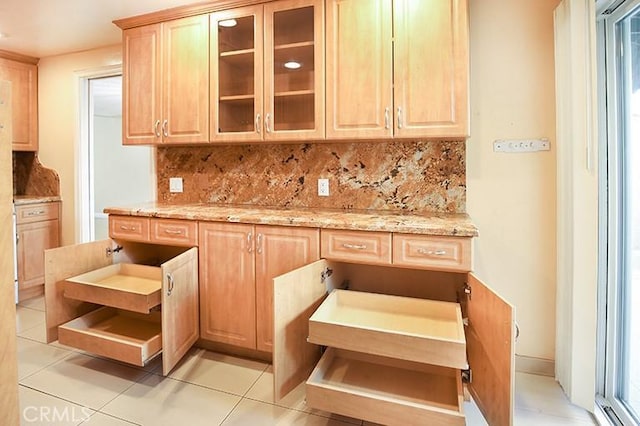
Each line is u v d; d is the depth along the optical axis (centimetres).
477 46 209
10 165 134
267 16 219
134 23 250
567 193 186
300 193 251
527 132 204
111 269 239
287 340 169
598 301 184
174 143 246
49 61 340
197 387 193
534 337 209
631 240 172
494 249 212
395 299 188
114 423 164
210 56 233
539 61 201
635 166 169
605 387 185
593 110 169
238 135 229
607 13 172
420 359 146
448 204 219
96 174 760
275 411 175
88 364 214
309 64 214
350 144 238
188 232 221
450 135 190
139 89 252
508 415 133
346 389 158
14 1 235
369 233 182
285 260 199
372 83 200
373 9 199
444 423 140
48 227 333
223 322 217
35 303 313
